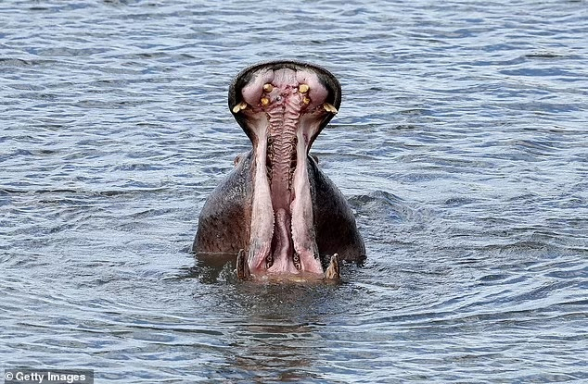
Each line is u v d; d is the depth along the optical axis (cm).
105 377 3111
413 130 5572
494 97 6034
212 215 4094
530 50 6738
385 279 3903
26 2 7531
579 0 7700
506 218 4509
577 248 4200
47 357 3222
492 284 3878
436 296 3766
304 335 3428
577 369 3219
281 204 3909
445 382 3128
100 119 5684
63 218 4456
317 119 3816
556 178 4972
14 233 4278
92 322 3491
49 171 4988
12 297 3666
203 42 6862
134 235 4325
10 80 6203
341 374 3166
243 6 7556
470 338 3431
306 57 6619
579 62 6556
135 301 3691
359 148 5341
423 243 4275
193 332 3434
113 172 4997
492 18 7331
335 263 3841
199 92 6094
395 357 3288
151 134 5488
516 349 3353
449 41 6925
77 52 6644
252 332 3441
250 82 3700
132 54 6631
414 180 4969
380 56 6650
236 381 3109
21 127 5528
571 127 5628
